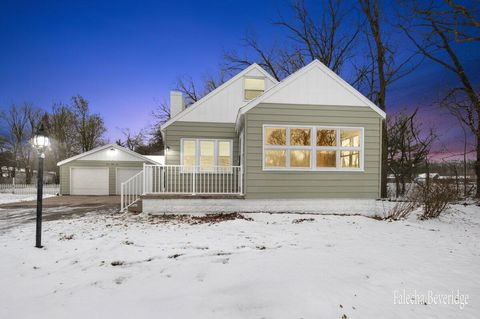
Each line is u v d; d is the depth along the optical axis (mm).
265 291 3125
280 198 8625
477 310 2730
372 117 8930
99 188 18000
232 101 11492
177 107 12922
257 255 4512
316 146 8789
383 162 12539
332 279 3447
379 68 12945
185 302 2924
